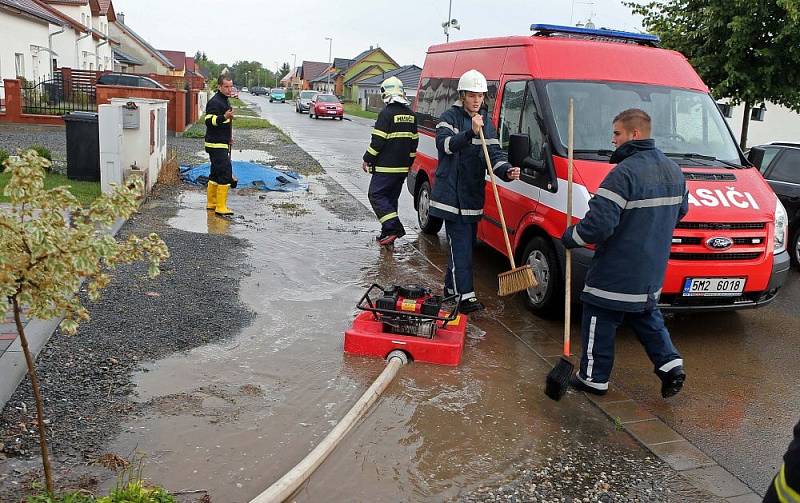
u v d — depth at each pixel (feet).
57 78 91.71
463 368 16.39
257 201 36.45
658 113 21.22
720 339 19.77
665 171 14.23
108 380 14.20
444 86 29.01
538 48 22.07
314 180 46.26
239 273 22.48
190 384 14.39
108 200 9.13
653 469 12.57
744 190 19.07
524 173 21.02
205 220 30.42
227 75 30.68
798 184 28.71
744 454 13.35
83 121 35.35
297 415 13.48
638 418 14.47
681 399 15.71
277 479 11.28
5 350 14.74
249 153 61.21
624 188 13.87
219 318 18.20
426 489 11.43
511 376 16.14
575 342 18.53
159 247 9.80
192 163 49.80
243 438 12.47
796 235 28.68
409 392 14.90
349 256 25.94
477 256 27.76
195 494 10.70
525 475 12.07
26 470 10.87
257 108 178.19
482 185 19.45
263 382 14.79
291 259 24.84
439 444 12.87
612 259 14.34
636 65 22.27
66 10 122.72
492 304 21.58
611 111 20.67
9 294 8.57
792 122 70.23
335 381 15.11
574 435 13.60
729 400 15.76
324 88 355.97
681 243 17.78
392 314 16.81
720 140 21.52
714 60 40.14
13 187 8.54
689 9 42.32
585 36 24.13
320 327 18.26
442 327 17.70
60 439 11.84
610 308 14.55
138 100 40.96
